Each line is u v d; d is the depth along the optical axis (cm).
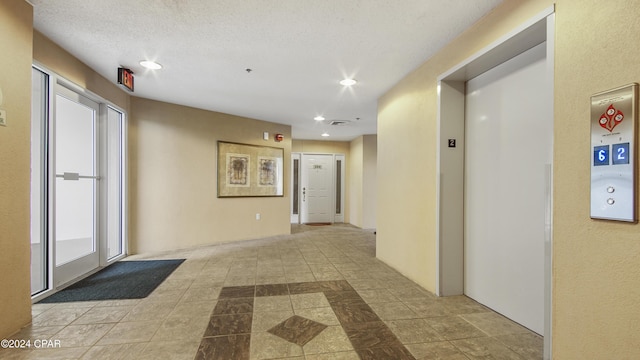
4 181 190
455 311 243
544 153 202
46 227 273
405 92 339
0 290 190
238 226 547
